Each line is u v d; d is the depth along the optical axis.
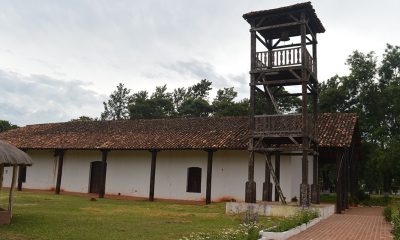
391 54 32.53
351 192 25.45
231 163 22.36
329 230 12.15
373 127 32.03
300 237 10.44
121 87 64.31
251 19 17.39
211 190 22.52
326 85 33.47
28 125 31.73
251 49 17.27
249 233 8.66
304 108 16.09
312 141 17.61
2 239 8.91
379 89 32.38
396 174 30.19
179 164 23.83
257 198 21.28
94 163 26.72
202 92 53.53
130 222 12.43
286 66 16.56
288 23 16.72
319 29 17.97
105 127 27.59
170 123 26.12
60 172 25.48
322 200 27.88
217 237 8.16
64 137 26.88
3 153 10.78
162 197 23.89
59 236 9.44
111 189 25.45
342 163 20.36
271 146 18.77
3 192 23.92
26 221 11.80
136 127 26.47
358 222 14.84
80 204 18.28
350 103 33.03
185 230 10.94
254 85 17.11
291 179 20.72
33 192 25.25
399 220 11.44
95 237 9.44
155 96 49.62
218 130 23.38
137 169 25.03
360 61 32.78
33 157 28.25
